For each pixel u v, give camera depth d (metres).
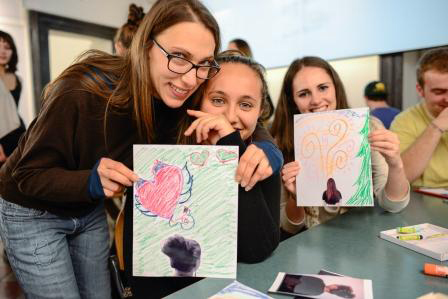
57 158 0.69
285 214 1.08
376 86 2.14
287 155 1.30
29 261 0.80
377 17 2.19
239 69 0.81
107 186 0.63
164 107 0.81
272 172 0.68
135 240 0.62
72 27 3.05
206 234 0.62
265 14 2.84
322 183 0.85
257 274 0.62
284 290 0.55
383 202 0.97
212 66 0.72
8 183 0.80
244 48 2.17
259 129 0.93
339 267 0.63
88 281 0.93
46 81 2.90
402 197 0.93
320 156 0.86
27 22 2.80
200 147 0.63
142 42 0.70
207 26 0.68
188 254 0.62
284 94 1.32
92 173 0.63
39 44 2.83
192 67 0.68
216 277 0.61
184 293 0.56
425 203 1.08
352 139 0.83
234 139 0.70
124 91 0.73
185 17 0.66
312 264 0.65
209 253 0.62
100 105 0.71
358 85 2.42
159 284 0.78
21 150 0.80
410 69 2.15
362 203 0.81
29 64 2.83
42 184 0.66
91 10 3.19
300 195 0.88
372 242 0.75
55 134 0.67
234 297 0.53
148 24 0.70
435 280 0.58
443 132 1.30
